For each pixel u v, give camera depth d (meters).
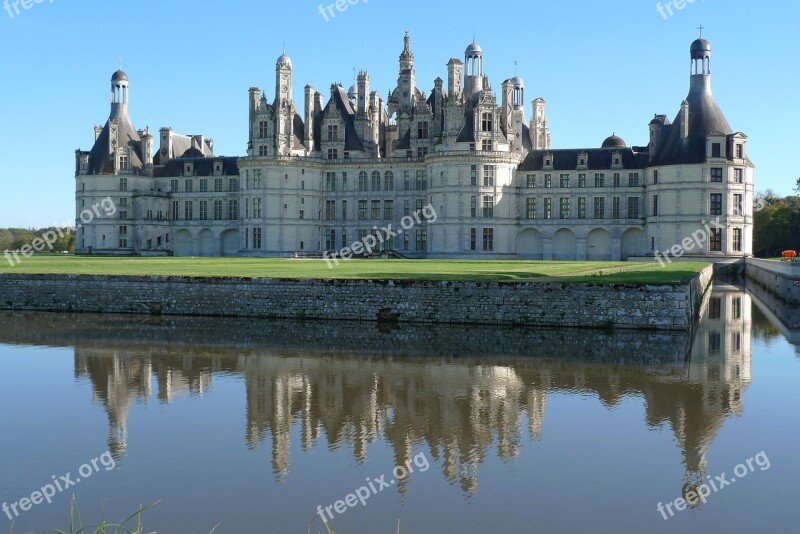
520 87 162.12
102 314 67.25
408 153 150.75
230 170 163.88
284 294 63.41
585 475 26.48
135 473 26.91
